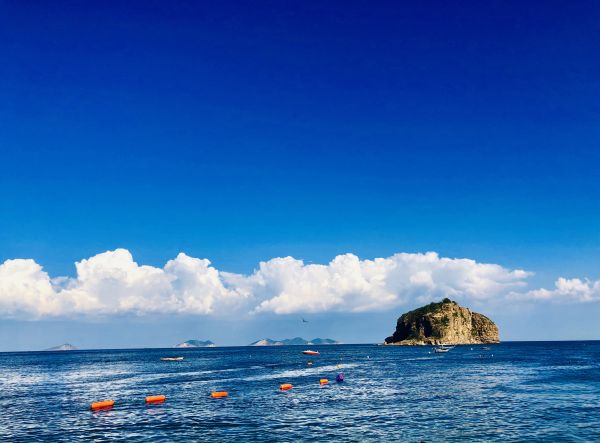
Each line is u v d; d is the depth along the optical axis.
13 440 36.97
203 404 51.88
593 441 34.56
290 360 145.88
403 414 44.88
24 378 94.06
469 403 50.69
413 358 148.75
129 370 111.50
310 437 36.22
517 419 42.00
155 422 42.50
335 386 67.75
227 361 145.88
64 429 40.47
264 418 43.53
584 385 64.69
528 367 100.44
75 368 127.38
